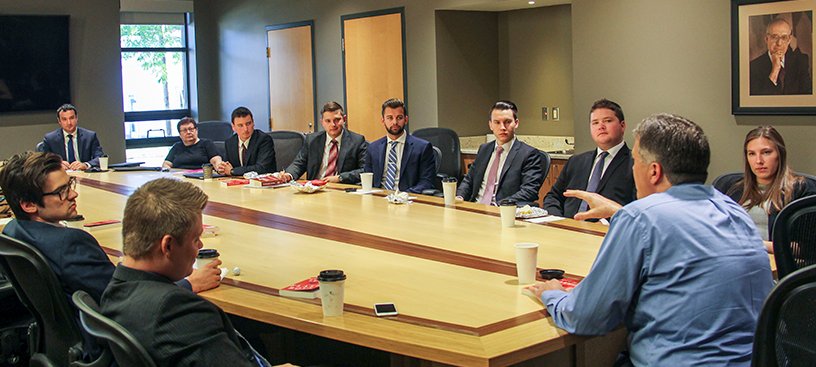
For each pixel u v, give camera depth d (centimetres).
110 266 253
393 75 788
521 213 375
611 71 594
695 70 547
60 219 261
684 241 201
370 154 535
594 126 411
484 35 771
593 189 416
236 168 592
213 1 1056
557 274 256
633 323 210
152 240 188
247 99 1014
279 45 941
